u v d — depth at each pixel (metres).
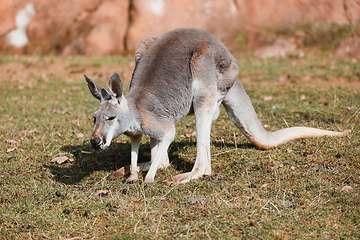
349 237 6.70
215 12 25.92
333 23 25.50
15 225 7.29
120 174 9.45
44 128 13.00
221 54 9.49
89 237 6.96
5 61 22.61
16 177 9.38
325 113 13.31
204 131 9.31
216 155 10.29
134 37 25.55
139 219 7.34
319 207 7.62
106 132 8.18
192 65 9.23
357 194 8.00
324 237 6.73
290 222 7.16
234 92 10.13
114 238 6.79
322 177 8.80
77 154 10.92
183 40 9.41
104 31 26.16
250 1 26.08
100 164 10.38
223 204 7.72
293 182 8.65
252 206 7.65
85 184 9.13
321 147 10.16
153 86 9.01
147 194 8.38
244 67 21.25
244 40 25.12
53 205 7.98
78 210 7.80
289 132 10.69
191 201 7.89
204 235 6.79
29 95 17.73
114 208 7.80
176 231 6.94
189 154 10.62
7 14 27.11
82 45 25.97
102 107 8.28
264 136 10.39
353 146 10.11
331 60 23.11
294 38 25.11
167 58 9.20
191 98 9.38
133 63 22.45
